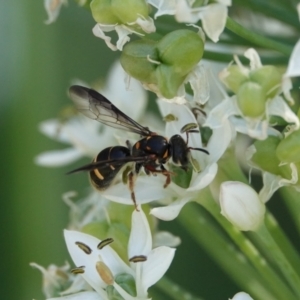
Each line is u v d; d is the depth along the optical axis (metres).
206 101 0.18
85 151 0.21
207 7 0.17
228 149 0.18
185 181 0.18
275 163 0.17
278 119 0.17
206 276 0.22
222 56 0.18
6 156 0.23
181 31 0.17
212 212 0.18
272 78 0.17
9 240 0.22
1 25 0.23
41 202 0.23
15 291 0.22
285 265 0.18
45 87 0.23
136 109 0.21
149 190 0.18
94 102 0.19
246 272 0.19
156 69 0.17
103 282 0.18
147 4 0.17
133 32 0.18
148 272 0.18
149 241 0.18
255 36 0.18
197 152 0.18
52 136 0.21
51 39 0.23
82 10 0.23
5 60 0.23
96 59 0.23
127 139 0.19
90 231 0.18
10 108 0.23
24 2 0.23
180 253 0.22
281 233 0.18
